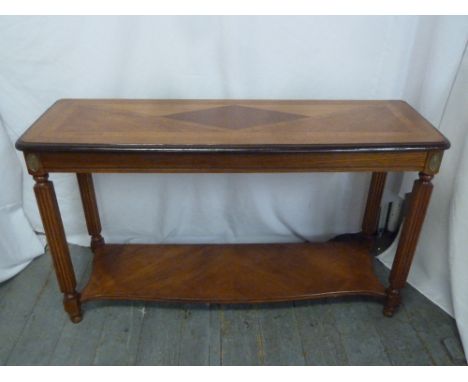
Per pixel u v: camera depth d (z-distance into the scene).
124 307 1.42
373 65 1.38
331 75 1.39
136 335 1.32
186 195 1.61
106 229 1.68
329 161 1.04
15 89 1.38
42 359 1.24
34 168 1.03
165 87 1.40
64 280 1.26
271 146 0.99
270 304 1.44
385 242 1.72
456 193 1.23
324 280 1.40
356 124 1.13
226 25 1.29
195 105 1.27
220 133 1.06
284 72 1.38
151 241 1.72
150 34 1.30
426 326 1.36
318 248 1.55
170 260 1.48
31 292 1.48
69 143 0.98
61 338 1.31
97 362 1.23
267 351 1.27
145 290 1.34
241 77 1.38
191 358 1.25
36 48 1.31
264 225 1.69
